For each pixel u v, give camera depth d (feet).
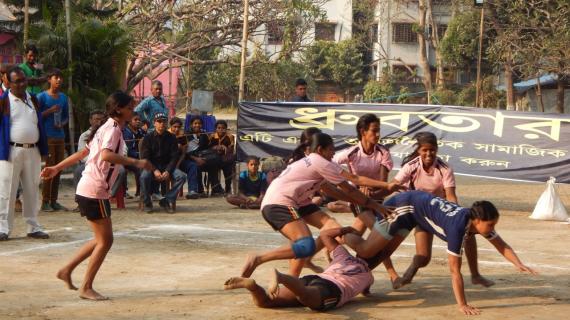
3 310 21.63
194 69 153.79
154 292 24.18
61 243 32.89
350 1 177.68
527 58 100.07
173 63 112.47
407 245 33.47
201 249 32.01
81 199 22.98
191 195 50.06
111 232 23.38
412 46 182.29
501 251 22.03
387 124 46.60
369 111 47.11
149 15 103.71
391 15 179.73
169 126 50.16
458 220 21.40
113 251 31.24
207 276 26.68
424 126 45.98
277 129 48.70
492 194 56.13
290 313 21.52
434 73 180.75
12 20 79.92
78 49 61.16
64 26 61.77
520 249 33.14
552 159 44.01
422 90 176.45
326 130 47.70
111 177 23.07
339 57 185.37
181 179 43.62
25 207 33.86
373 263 23.63
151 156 43.83
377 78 183.73
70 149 57.62
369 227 24.25
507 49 102.42
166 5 105.81
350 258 22.53
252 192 45.91
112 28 62.39
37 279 25.96
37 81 42.45
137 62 110.11
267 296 21.81
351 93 190.39
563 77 103.71
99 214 22.97
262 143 48.91
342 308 22.18
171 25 111.55
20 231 35.91
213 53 153.28
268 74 142.00
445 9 174.81
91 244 23.63
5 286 24.81
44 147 34.12
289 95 148.15
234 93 169.37
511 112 44.91
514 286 25.49
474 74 161.89
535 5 101.86
